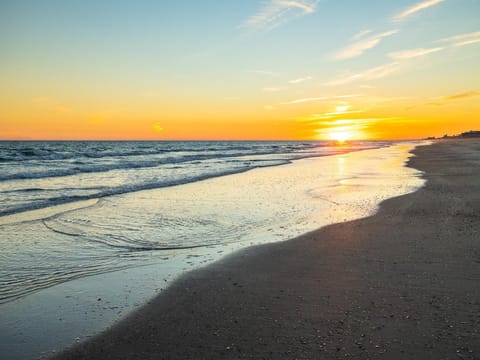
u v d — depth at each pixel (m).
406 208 11.47
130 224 10.04
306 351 3.82
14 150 55.16
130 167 29.47
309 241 8.12
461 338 4.00
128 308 4.99
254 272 6.25
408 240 7.95
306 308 4.82
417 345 3.88
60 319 4.72
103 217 10.86
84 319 4.71
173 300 5.20
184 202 13.50
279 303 5.00
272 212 11.63
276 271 6.27
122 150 67.75
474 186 16.02
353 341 3.99
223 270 6.39
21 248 7.84
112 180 20.03
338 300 5.04
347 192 15.43
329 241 8.06
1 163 31.39
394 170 25.27
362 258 6.83
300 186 17.88
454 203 12.02
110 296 5.41
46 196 14.36
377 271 6.12
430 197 13.30
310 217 10.77
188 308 4.93
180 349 3.95
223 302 5.08
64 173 23.12
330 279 5.83
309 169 27.84
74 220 10.42
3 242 8.26
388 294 5.19
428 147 72.62
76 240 8.46
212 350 3.91
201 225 9.96
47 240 8.45
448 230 8.70
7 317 4.79
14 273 6.43
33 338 4.27
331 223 9.85
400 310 4.68
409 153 51.34
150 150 69.75
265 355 3.78
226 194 15.45
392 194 14.42
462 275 5.85
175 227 9.73
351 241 8.01
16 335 4.34
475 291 5.23
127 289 5.66
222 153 61.44
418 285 5.48
